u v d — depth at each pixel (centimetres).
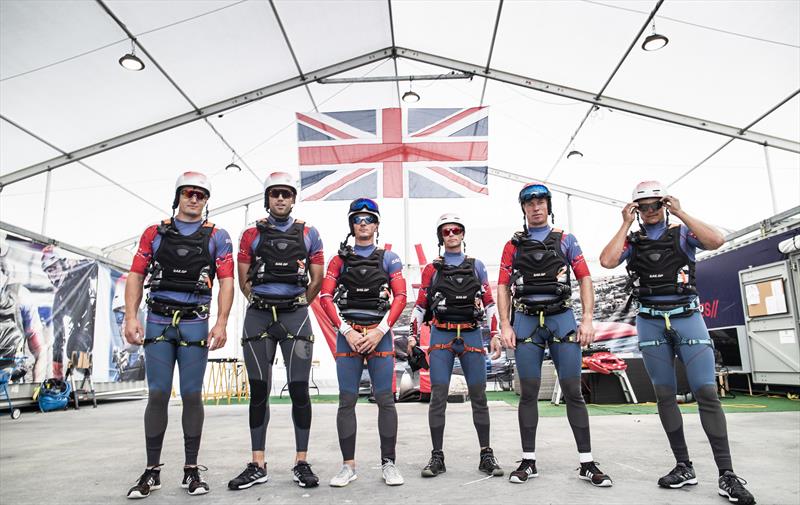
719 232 275
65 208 1052
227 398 1101
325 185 887
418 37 927
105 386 1114
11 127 812
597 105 920
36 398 898
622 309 1142
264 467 305
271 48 852
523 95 973
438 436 328
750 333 916
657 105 880
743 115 832
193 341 292
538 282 307
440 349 335
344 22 851
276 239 311
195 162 1080
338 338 319
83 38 691
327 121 909
